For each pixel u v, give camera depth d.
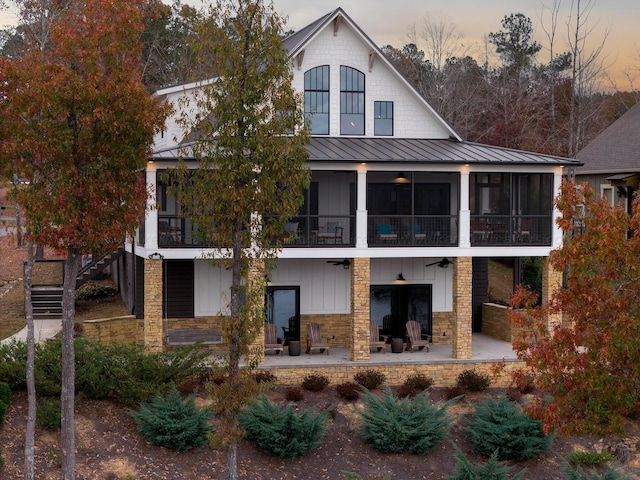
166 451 18.09
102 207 14.95
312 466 18.91
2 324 25.64
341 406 21.73
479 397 23.06
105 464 16.95
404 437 19.53
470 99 48.72
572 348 14.25
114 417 18.89
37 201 14.39
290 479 18.17
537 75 50.94
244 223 15.59
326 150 24.19
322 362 23.50
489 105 48.00
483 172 24.62
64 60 14.99
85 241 14.93
